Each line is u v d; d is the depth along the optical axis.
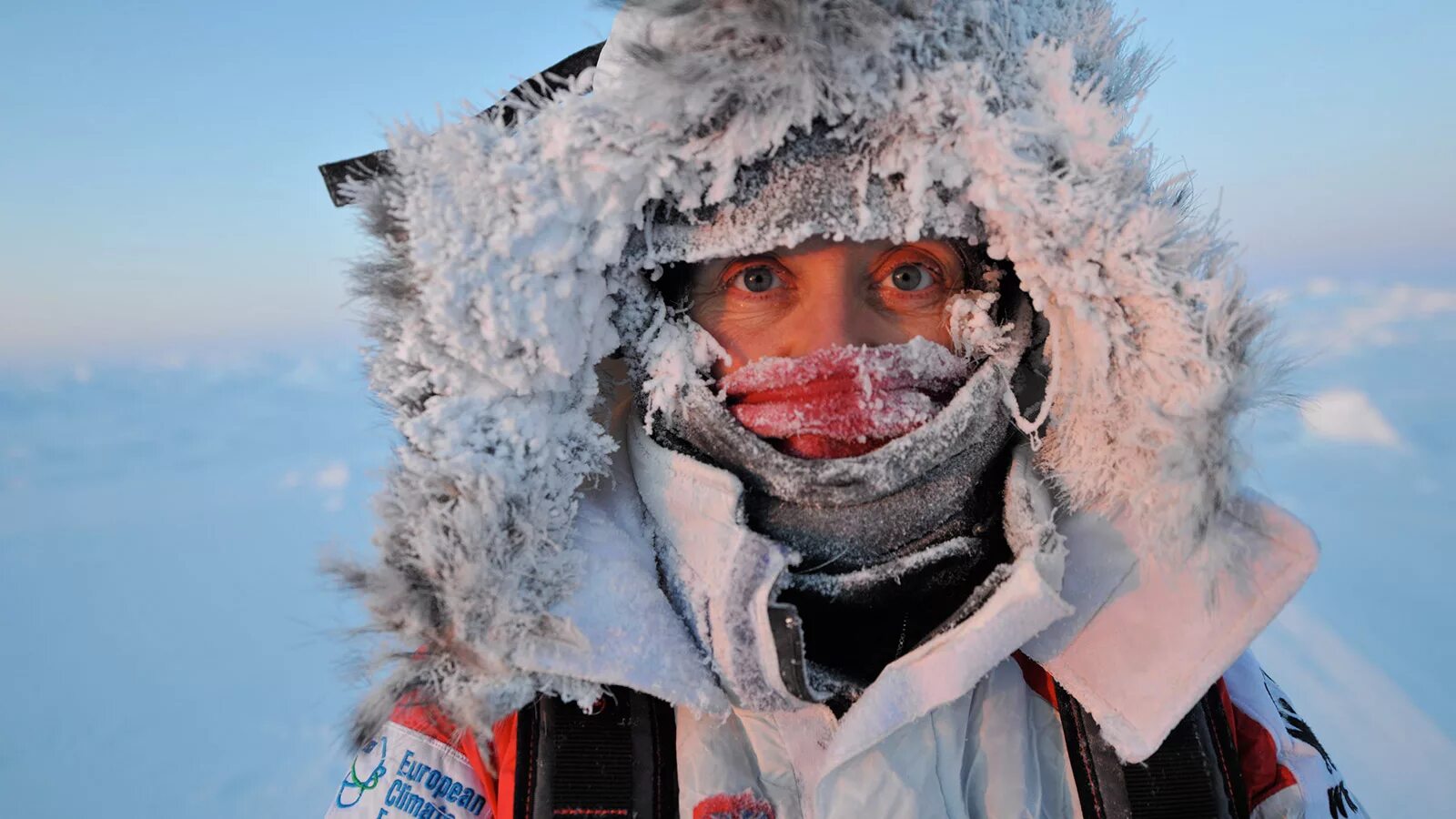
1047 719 0.81
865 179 0.70
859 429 0.76
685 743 0.75
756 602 0.69
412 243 0.64
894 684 0.71
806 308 0.77
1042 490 0.77
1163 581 0.75
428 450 0.65
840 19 0.63
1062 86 0.67
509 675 0.66
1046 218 0.67
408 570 0.64
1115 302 0.68
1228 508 0.69
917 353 0.77
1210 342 0.65
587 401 0.73
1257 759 0.86
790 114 0.66
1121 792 0.75
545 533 0.67
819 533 0.75
